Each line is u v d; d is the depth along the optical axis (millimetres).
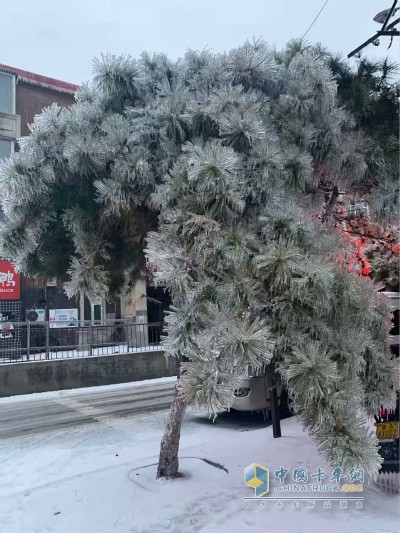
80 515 3566
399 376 3031
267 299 2439
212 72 3139
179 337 2395
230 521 3365
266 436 5613
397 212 3383
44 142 3145
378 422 3703
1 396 10133
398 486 3664
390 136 3529
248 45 3242
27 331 10930
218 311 2283
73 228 3225
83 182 3189
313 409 2334
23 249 3334
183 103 2951
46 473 4734
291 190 2938
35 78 14812
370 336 2896
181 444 5512
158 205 2801
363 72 3783
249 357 2088
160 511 3568
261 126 2795
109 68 3322
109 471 4562
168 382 11680
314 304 2418
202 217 2377
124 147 2945
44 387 10711
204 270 2434
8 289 13203
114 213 3029
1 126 13945
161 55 3461
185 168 2574
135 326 12391
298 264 2326
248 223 2619
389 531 3100
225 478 4176
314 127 3215
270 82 3242
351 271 3029
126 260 3830
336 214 3896
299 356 2293
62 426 7133
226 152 2455
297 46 3676
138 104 3408
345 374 2488
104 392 10461
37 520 3523
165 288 2717
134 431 6523
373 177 3543
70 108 3316
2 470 4938
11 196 3041
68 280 3812
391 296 4020
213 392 2146
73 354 11461
